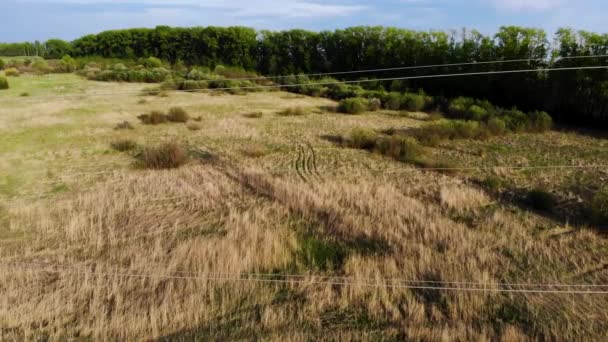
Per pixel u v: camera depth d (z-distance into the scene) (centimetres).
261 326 439
